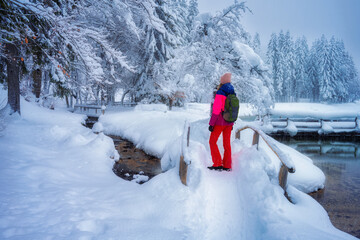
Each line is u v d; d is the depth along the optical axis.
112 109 20.91
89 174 5.02
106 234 2.41
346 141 14.95
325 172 8.05
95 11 10.16
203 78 12.34
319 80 52.66
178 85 18.31
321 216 2.95
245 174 3.41
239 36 11.48
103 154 6.80
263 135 3.74
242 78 10.88
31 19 6.32
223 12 10.98
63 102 36.34
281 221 2.58
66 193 3.48
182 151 3.31
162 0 20.12
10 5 4.89
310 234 2.21
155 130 10.26
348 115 34.72
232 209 3.00
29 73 11.16
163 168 4.41
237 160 3.84
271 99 11.07
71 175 4.64
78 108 22.75
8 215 2.63
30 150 5.81
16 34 4.98
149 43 20.06
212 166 3.77
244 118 28.08
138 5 9.86
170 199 3.07
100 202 3.26
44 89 17.98
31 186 3.65
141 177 6.04
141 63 21.91
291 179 5.83
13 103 10.12
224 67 10.74
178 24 23.86
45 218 2.66
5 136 7.20
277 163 5.60
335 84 50.97
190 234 2.53
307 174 5.94
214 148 3.71
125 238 2.34
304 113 38.03
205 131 5.51
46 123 10.65
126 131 12.23
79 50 7.47
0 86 13.70
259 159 3.53
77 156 6.17
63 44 6.90
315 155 11.04
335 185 6.55
